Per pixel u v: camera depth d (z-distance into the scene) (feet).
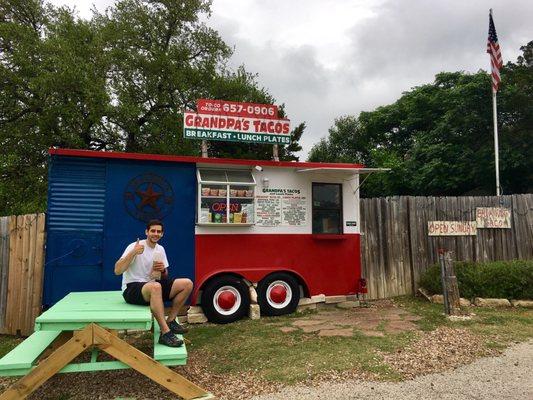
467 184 76.69
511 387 13.89
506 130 70.13
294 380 14.69
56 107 55.77
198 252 23.59
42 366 12.28
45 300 20.99
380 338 19.16
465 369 15.57
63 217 21.58
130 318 12.98
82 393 14.01
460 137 76.84
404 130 102.37
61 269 21.33
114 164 22.57
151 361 12.85
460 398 13.11
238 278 24.17
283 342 18.90
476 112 73.77
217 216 24.04
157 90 66.23
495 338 19.31
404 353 17.21
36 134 56.90
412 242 30.76
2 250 22.44
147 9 70.13
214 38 73.10
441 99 85.87
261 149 72.90
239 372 15.58
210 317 22.98
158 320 14.29
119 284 21.88
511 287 26.37
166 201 23.26
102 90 57.21
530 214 32.30
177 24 70.69
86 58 59.41
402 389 13.84
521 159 66.85
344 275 26.63
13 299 21.98
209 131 25.30
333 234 26.30
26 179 55.77
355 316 23.80
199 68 70.08
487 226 31.86
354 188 27.40
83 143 58.49
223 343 19.06
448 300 23.43
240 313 23.58
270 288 24.57
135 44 67.51
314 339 19.22
